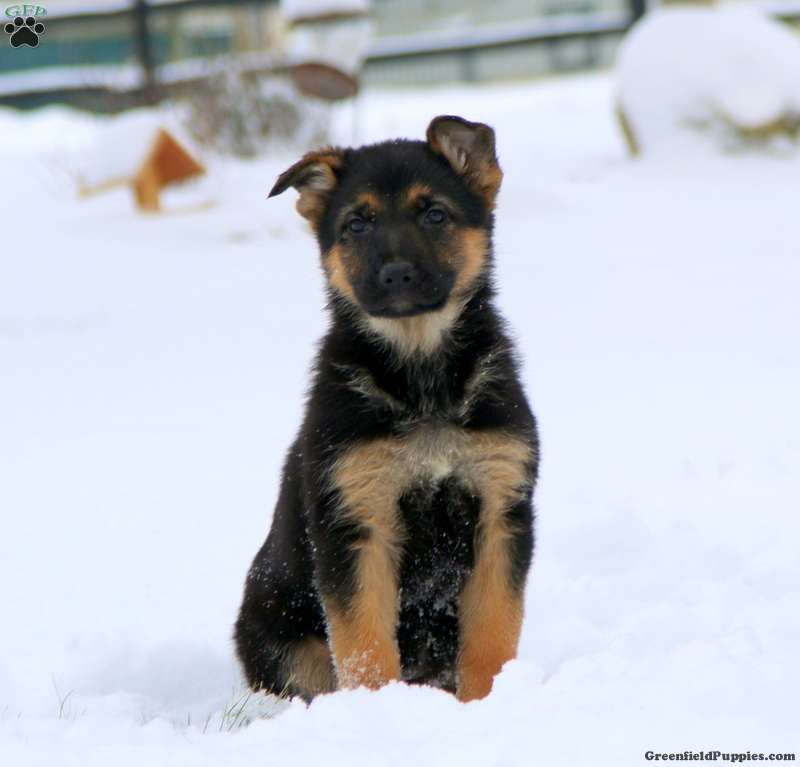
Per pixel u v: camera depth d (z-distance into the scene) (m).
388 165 7.68
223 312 16.91
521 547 7.18
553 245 19.19
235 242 20.70
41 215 23.06
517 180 23.11
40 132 31.42
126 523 10.33
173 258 19.89
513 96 33.91
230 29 34.41
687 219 20.12
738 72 23.67
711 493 10.06
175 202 23.28
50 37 36.00
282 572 7.63
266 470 11.30
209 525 10.23
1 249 20.77
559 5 37.75
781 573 8.42
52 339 15.96
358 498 7.07
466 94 35.12
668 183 22.38
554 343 14.64
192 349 15.34
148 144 22.44
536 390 13.02
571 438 11.59
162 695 8.05
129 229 21.62
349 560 7.07
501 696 5.90
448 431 7.15
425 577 7.41
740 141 23.67
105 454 11.92
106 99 31.05
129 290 18.33
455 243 7.59
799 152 23.44
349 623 7.04
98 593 9.13
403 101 34.00
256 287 18.09
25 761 5.67
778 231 19.02
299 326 16.03
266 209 22.48
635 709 5.67
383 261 7.30
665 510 9.81
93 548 9.88
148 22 32.59
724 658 6.17
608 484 10.45
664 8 24.88
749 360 13.53
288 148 26.14
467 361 7.31
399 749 5.48
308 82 25.17
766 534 9.16
